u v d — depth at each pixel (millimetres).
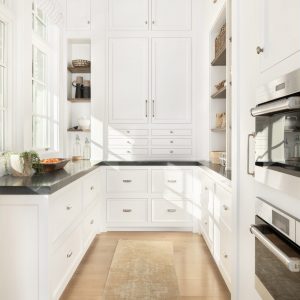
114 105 3928
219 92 3184
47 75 3666
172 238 3574
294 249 1120
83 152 4070
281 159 1213
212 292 2318
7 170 2344
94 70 3873
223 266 2434
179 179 3789
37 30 3412
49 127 3727
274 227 1307
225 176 2312
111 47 3914
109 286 2404
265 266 1392
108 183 3791
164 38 3930
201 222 3623
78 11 3879
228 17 2789
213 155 3393
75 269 2592
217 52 3350
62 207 2172
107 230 3848
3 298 1884
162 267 2756
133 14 3916
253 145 1655
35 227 1862
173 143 3959
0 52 2500
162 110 3945
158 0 3926
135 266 2777
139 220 3820
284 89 1191
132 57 3922
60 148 3830
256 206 1539
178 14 3932
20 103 2639
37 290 1877
